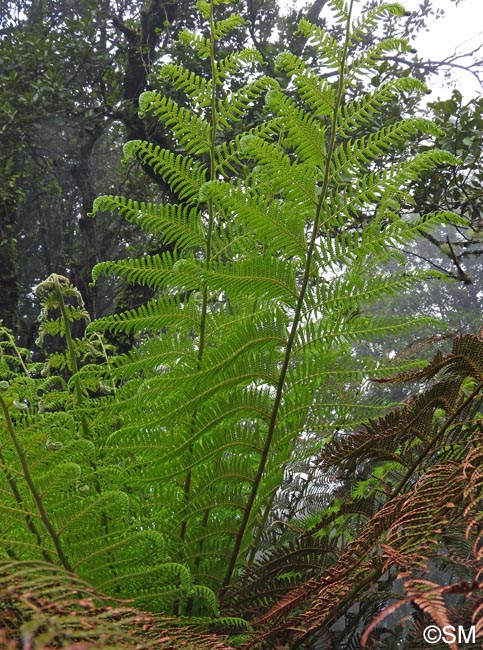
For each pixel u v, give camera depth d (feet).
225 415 6.73
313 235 6.68
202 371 6.53
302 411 7.02
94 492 7.11
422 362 7.14
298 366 6.96
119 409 7.26
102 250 40.75
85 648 2.18
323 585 5.00
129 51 35.78
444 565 5.75
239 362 6.76
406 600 3.15
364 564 5.02
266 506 7.54
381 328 6.86
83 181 40.47
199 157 22.93
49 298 7.49
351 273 6.84
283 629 5.05
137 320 7.47
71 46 36.55
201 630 6.27
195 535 7.00
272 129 7.62
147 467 6.82
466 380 6.95
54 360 7.91
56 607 2.60
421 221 6.55
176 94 30.19
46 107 34.53
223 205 6.74
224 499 6.92
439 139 18.37
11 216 34.55
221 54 32.73
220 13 38.29
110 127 48.49
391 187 6.63
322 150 6.82
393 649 5.83
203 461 6.79
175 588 6.51
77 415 7.39
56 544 6.15
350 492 7.45
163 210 7.37
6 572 3.07
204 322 7.39
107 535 6.21
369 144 6.73
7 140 35.22
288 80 28.84
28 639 2.08
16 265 33.58
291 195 6.76
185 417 7.09
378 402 7.11
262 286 6.79
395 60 34.01
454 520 4.74
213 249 7.42
